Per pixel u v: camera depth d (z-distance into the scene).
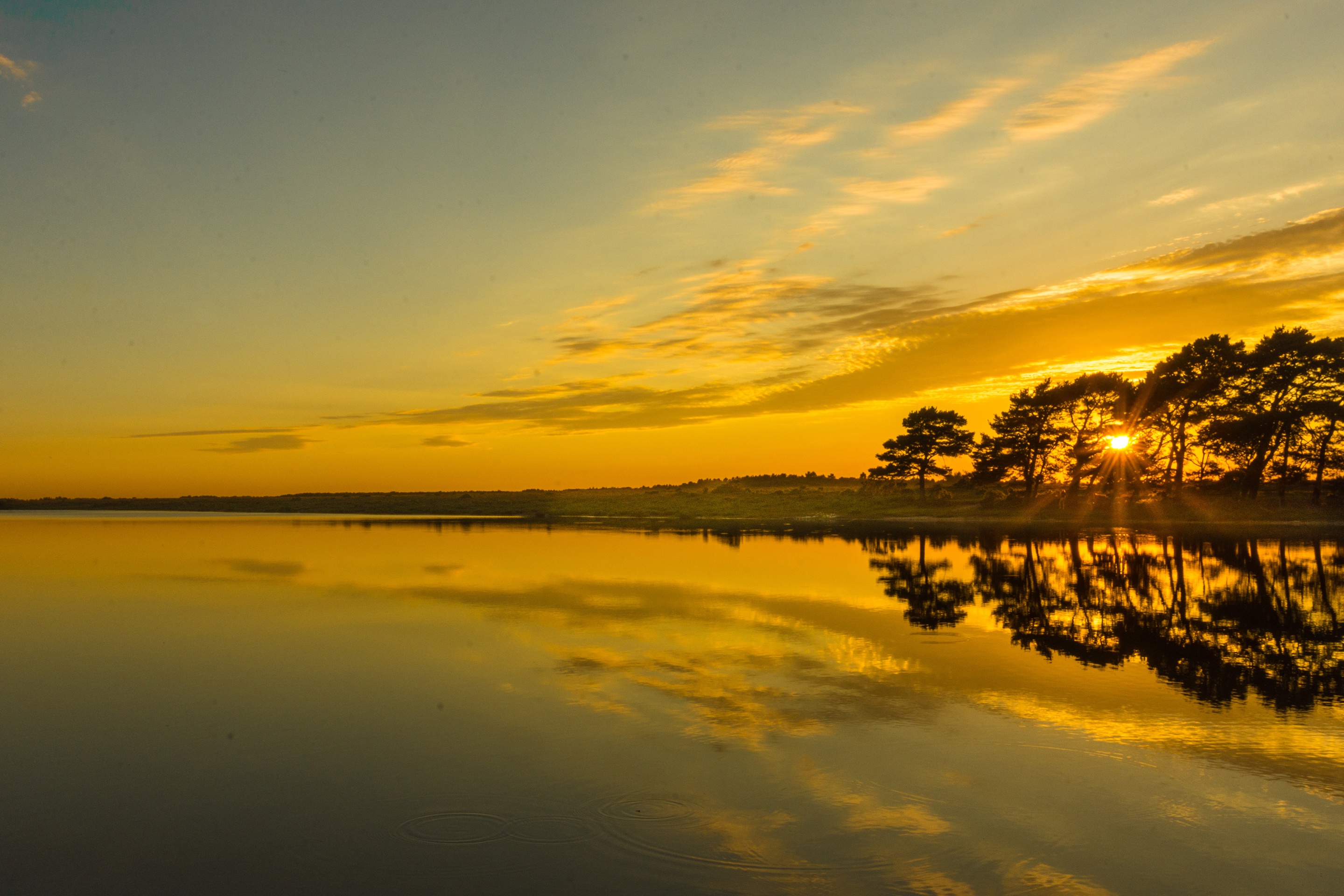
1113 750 8.47
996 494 78.12
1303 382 57.22
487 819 6.77
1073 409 69.12
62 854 6.21
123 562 29.53
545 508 109.50
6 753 8.48
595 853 6.14
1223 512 57.62
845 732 9.06
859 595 20.14
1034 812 6.90
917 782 7.58
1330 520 53.38
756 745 8.59
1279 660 12.66
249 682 11.39
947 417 82.50
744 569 26.45
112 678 11.67
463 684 11.20
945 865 5.97
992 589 21.23
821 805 7.02
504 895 5.55
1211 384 59.44
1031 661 12.58
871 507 81.50
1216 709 9.95
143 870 5.96
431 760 8.16
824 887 5.65
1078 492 69.56
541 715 9.68
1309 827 6.64
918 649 13.55
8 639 14.58
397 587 21.83
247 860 6.09
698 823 6.67
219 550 35.16
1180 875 5.83
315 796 7.27
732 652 13.25
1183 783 7.57
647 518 79.12
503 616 16.92
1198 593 20.47
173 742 8.79
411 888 5.66
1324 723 9.41
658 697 10.53
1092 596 19.95
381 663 12.51
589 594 20.38
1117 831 6.54
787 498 97.38
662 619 16.52
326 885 5.71
